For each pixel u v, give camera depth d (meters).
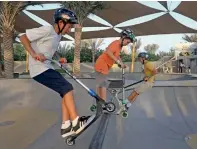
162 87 6.36
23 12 17.42
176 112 4.77
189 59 23.52
